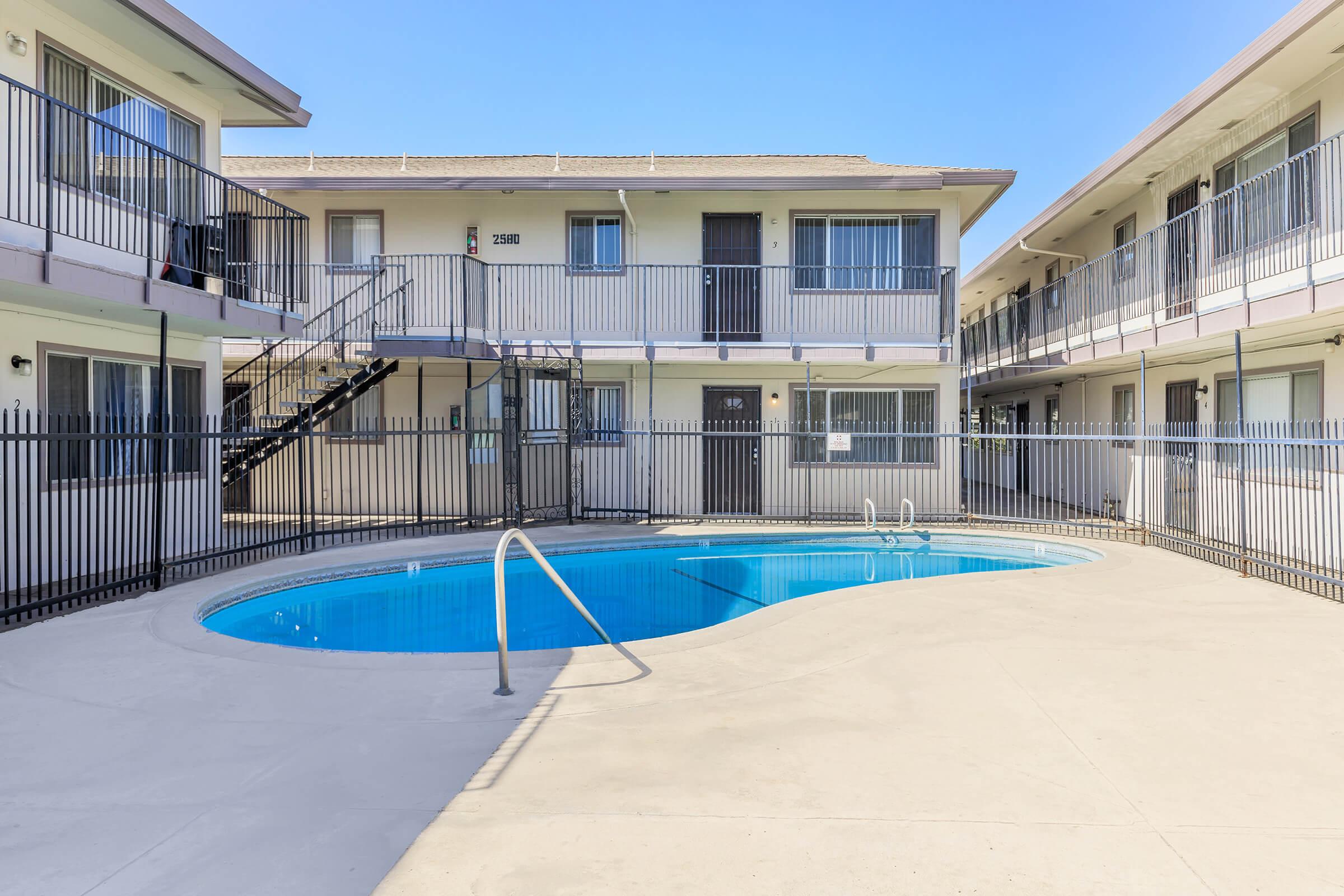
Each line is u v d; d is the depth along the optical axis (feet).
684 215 46.26
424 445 47.34
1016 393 66.80
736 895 8.66
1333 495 29.66
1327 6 23.98
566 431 44.45
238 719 14.15
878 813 10.53
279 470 47.26
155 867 9.23
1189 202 38.40
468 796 11.07
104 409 29.60
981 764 12.10
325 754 12.59
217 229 32.07
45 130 24.79
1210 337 31.55
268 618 27.25
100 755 12.54
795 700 15.15
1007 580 27.20
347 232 46.50
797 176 42.86
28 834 10.03
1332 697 15.08
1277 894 8.64
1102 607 22.99
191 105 32.30
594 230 46.62
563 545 36.09
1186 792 11.09
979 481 76.18
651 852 9.55
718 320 46.24
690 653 18.40
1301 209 30.07
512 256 46.44
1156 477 40.96
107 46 27.76
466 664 17.60
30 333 26.11
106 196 27.96
